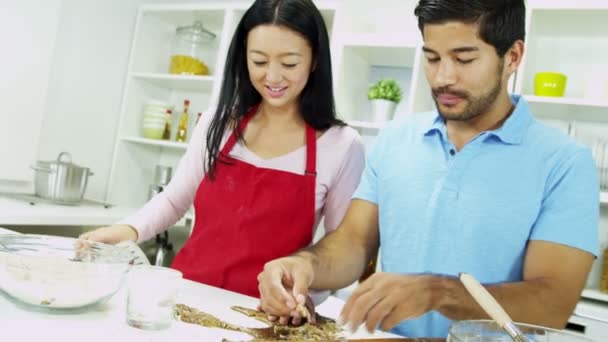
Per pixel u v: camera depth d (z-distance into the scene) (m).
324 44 1.38
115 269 0.86
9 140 2.53
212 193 1.42
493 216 1.04
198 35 3.00
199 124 1.54
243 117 1.48
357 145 1.45
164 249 2.87
